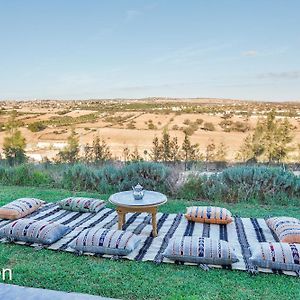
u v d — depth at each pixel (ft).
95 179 27.91
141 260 13.70
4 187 28.63
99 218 19.24
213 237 16.34
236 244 15.43
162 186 25.99
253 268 12.87
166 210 21.80
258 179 24.80
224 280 12.16
